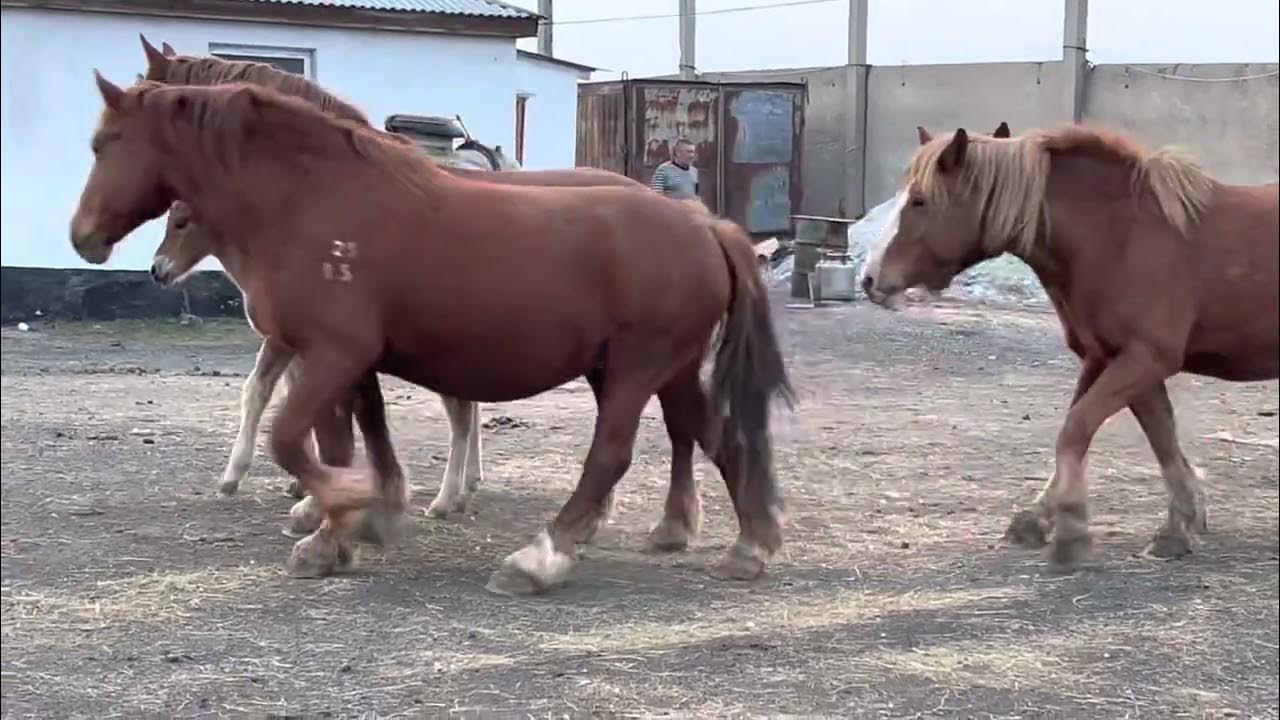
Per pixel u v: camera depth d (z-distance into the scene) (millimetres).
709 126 19938
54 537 5504
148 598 4762
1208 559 5574
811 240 15789
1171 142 20266
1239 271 5348
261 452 7293
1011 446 8062
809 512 6285
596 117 20109
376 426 5125
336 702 3869
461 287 4605
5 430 7742
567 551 4945
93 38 12469
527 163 16969
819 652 4355
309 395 4613
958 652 4379
